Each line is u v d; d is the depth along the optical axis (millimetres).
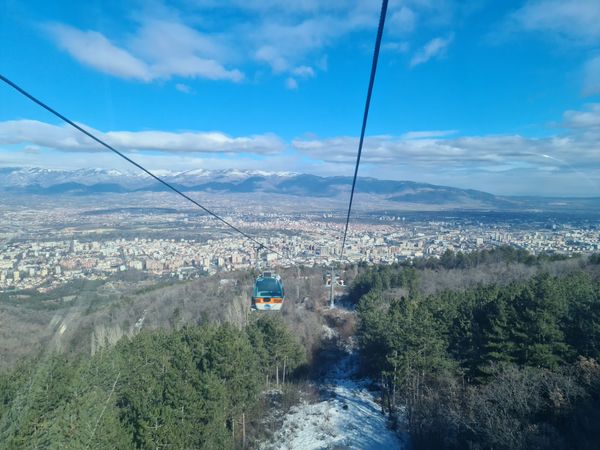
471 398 22016
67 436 12883
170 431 18812
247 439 28609
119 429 16797
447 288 48469
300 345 42188
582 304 26359
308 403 34344
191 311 40156
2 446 10711
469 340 29672
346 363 43406
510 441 17141
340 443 27219
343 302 58812
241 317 40406
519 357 26141
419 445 23656
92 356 17656
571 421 17828
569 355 24859
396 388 31625
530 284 30031
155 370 24328
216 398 23172
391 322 32906
